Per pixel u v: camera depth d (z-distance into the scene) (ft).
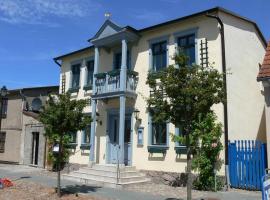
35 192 41.60
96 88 59.82
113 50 62.28
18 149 82.12
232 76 48.16
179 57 31.07
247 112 49.98
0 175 59.06
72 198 38.06
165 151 51.13
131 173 51.13
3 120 87.97
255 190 42.52
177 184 48.52
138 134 55.42
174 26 52.95
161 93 31.73
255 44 55.77
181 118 31.24
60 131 39.93
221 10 48.32
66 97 40.29
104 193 41.57
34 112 80.69
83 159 64.54
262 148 42.86
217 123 44.52
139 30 56.49
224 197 38.01
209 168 43.47
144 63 56.39
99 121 62.59
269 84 42.70
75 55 70.95
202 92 29.35
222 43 47.34
